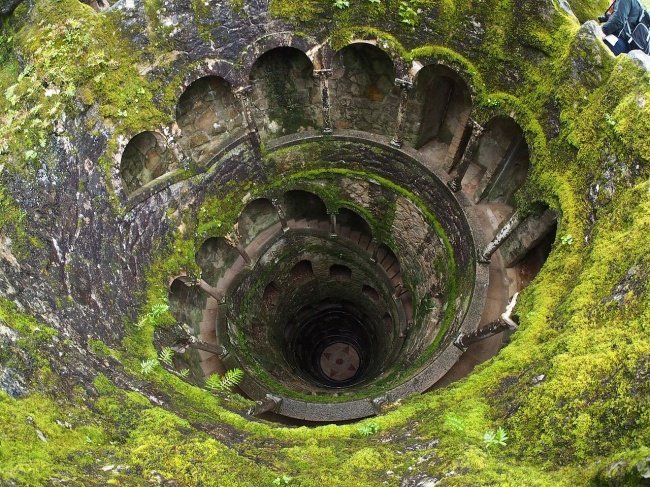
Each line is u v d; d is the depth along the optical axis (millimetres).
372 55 16453
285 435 8680
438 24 14180
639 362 6426
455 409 8047
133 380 9492
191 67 14539
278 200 19297
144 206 14258
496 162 16109
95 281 11391
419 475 6547
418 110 17062
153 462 6789
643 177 9328
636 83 9945
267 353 19547
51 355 8172
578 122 11391
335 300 24516
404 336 19156
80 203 11703
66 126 11594
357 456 7293
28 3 12867
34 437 6281
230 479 6656
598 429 6262
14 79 12359
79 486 5766
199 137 16750
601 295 8281
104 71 12570
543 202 12242
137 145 14266
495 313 14602
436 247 17703
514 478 5766
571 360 7254
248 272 19719
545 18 12117
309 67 17047
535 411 7008
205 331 17859
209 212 16891
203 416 9039
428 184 17422
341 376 24609
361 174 18984
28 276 9344
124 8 12734
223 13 14312
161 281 14438
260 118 18125
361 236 21844
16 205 9961
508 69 13531
